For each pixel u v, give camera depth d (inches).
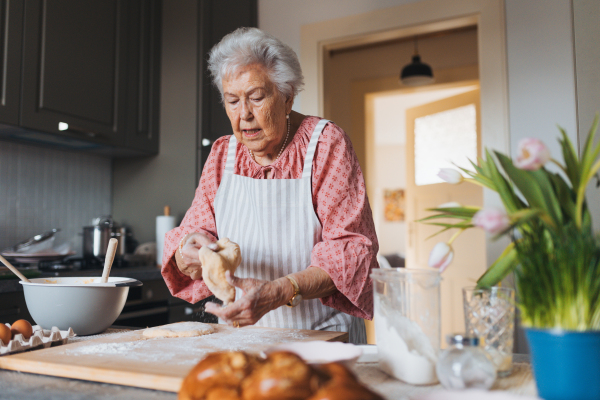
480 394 19.6
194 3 98.2
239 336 38.1
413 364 27.1
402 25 95.0
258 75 42.5
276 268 47.8
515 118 85.7
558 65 83.5
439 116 140.9
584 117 77.9
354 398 17.0
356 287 40.4
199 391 20.5
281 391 18.3
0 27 70.1
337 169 46.3
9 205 84.1
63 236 93.6
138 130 95.0
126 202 103.0
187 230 47.9
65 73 79.9
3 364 31.4
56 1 78.7
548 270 23.5
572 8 80.4
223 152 52.3
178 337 37.8
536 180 25.2
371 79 143.7
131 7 94.1
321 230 46.8
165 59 100.4
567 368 22.3
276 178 48.4
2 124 70.4
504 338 28.5
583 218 25.3
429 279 28.2
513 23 87.1
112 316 42.6
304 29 103.7
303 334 38.9
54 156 92.4
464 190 132.5
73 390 27.1
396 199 321.1
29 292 40.7
